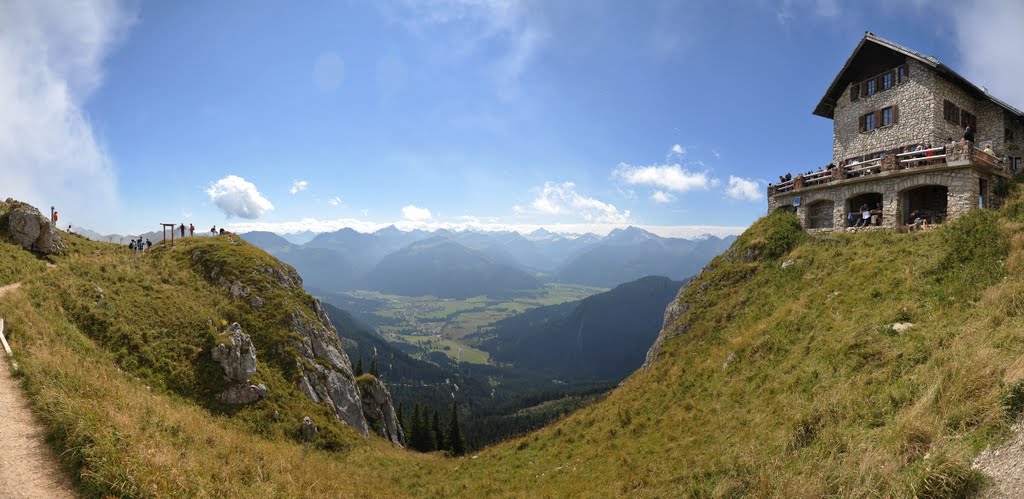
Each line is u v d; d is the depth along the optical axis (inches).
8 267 1353.3
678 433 901.2
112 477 493.7
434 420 3567.9
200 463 674.2
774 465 560.7
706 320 1384.1
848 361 701.9
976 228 867.4
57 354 866.1
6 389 660.7
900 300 808.9
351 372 2105.1
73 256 1626.5
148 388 1127.0
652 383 1232.2
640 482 775.7
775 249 1519.4
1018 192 1186.6
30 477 480.7
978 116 1652.3
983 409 414.9
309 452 1286.9
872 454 456.4
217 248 2119.8
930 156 1240.2
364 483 1131.9
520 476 1079.0
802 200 1652.3
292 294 2068.2
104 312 1274.6
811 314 972.6
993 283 695.7
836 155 1824.6
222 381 1338.6
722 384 973.8
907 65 1541.6
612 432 1086.4
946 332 614.2
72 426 559.2
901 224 1298.0
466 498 1029.8
